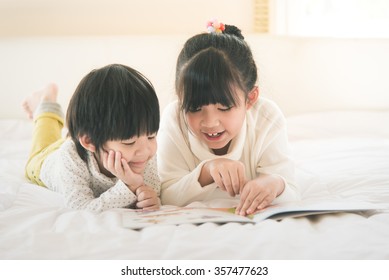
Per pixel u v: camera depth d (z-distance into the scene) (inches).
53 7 96.5
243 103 43.5
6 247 32.2
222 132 42.8
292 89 92.3
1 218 37.9
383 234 33.2
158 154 49.5
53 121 63.2
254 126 48.6
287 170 47.4
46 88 66.1
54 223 37.5
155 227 35.2
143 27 99.5
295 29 99.7
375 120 83.6
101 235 33.9
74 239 33.1
